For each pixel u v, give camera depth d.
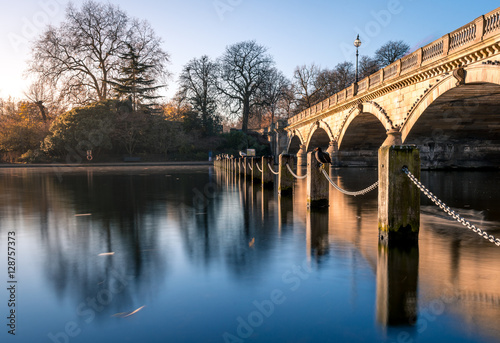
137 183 20.67
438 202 5.37
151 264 5.44
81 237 7.27
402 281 4.66
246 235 7.38
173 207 11.37
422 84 21.53
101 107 52.12
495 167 29.73
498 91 18.53
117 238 7.18
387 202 6.38
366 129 35.06
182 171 34.47
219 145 65.94
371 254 5.89
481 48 15.65
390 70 25.72
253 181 19.70
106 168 41.03
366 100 29.75
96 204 12.10
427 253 5.91
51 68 52.75
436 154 29.30
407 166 6.34
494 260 5.54
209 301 4.07
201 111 69.06
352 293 4.28
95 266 5.37
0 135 53.91
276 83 73.44
